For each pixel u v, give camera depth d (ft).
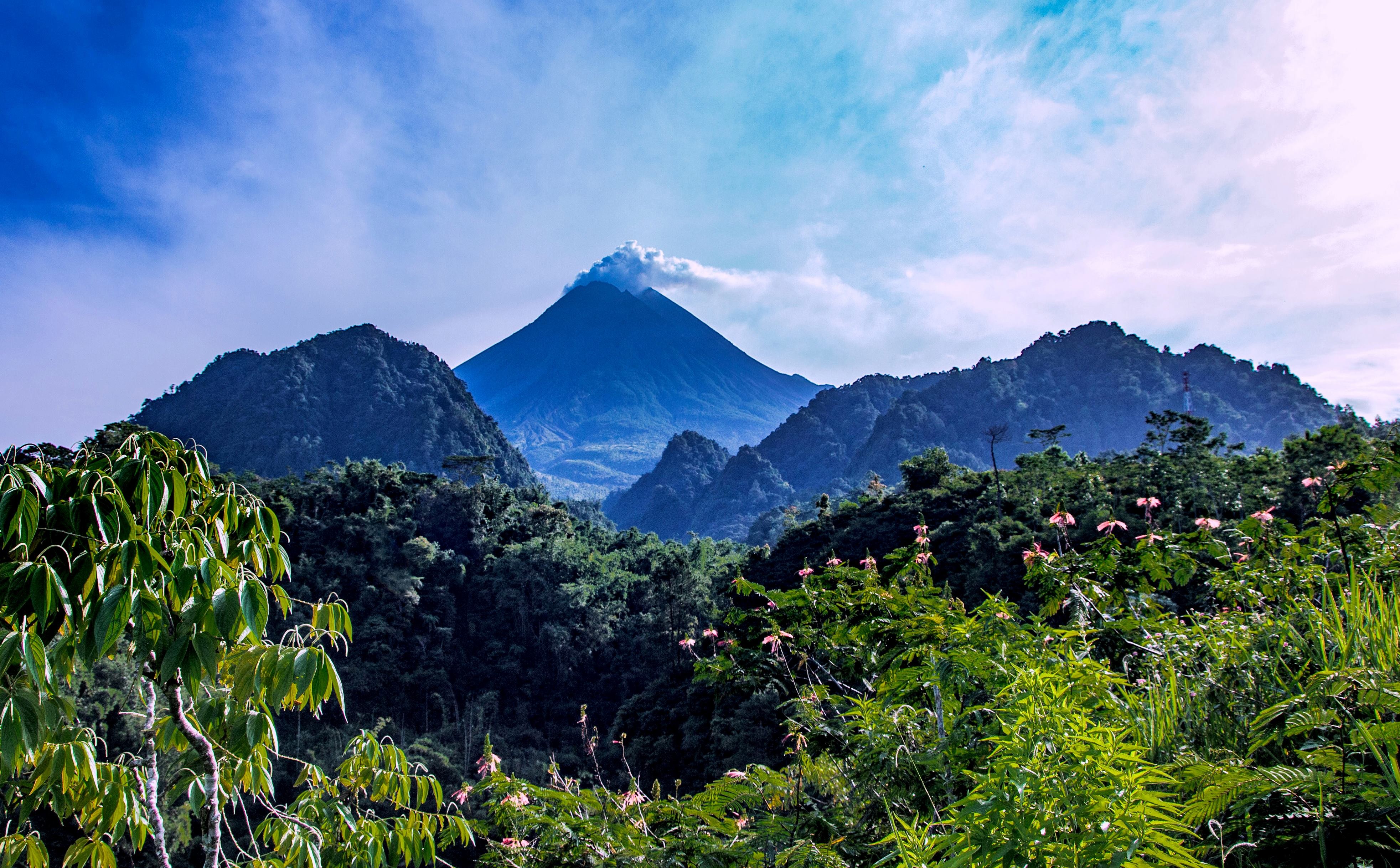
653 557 286.05
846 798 11.16
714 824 10.71
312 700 8.64
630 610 255.09
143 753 9.56
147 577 7.60
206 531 9.21
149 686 9.57
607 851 10.31
